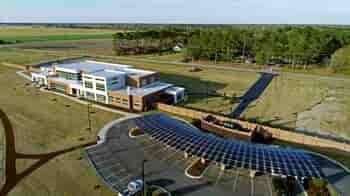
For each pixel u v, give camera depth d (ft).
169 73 299.38
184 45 495.41
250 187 98.12
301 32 337.72
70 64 248.52
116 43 455.22
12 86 241.14
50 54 446.60
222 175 105.50
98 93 195.72
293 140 136.05
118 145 129.80
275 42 332.80
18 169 108.06
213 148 108.78
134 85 202.80
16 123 156.66
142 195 92.89
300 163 97.66
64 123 157.07
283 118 164.86
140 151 124.06
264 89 231.09
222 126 146.72
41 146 128.26
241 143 115.03
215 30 403.75
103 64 252.01
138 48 482.69
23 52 469.57
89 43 633.20
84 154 120.78
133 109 181.78
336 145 125.49
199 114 164.45
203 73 299.38
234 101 198.80
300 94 214.90
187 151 107.76
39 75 242.78
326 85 241.76
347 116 167.02
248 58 375.25
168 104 191.62
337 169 109.40
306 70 308.19
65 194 92.84
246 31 387.14
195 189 96.84
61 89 224.12
